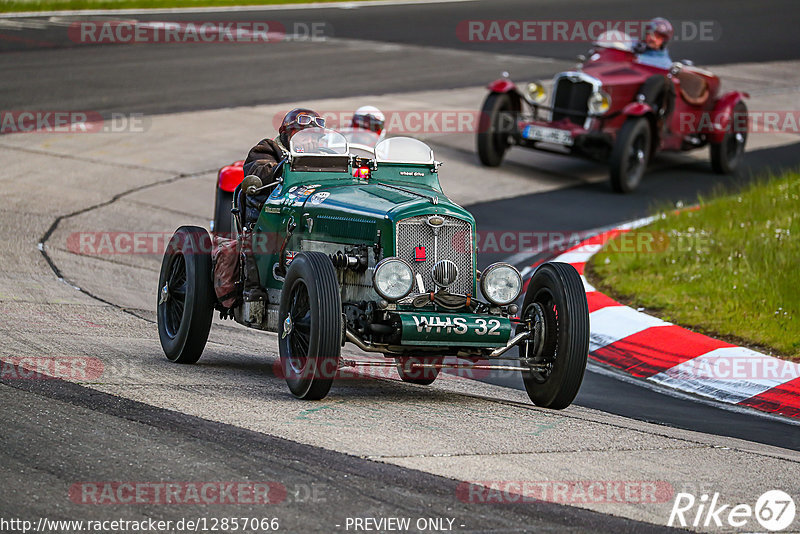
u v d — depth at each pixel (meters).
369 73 89.94
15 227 46.75
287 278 25.17
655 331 34.56
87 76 82.44
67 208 51.12
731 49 111.50
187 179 57.94
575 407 27.41
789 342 32.75
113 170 58.62
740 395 29.72
